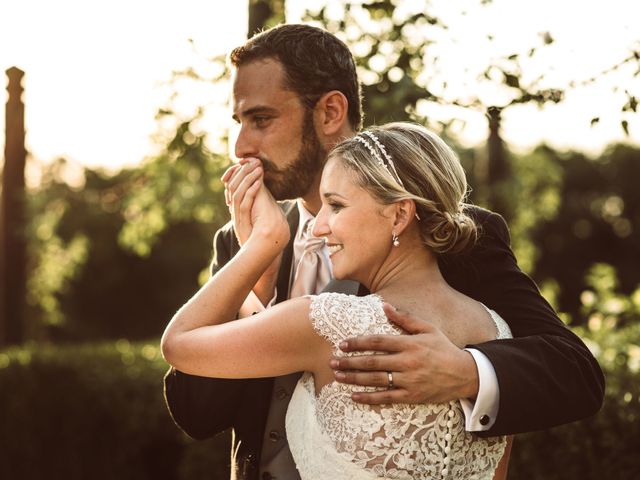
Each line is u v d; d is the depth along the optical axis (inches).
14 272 373.7
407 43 144.6
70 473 247.9
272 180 86.1
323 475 68.1
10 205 370.9
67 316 950.4
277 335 68.9
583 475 143.8
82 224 730.8
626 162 1222.9
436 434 67.6
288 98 85.4
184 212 289.9
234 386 82.2
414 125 74.7
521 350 71.2
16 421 250.7
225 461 198.4
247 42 88.1
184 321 73.2
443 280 74.3
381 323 68.2
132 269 984.9
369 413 67.0
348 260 72.0
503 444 73.3
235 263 76.2
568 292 1184.2
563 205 1199.6
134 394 243.8
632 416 141.1
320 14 151.3
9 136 369.4
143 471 244.7
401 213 71.2
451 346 67.6
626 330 182.2
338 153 72.9
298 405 70.8
